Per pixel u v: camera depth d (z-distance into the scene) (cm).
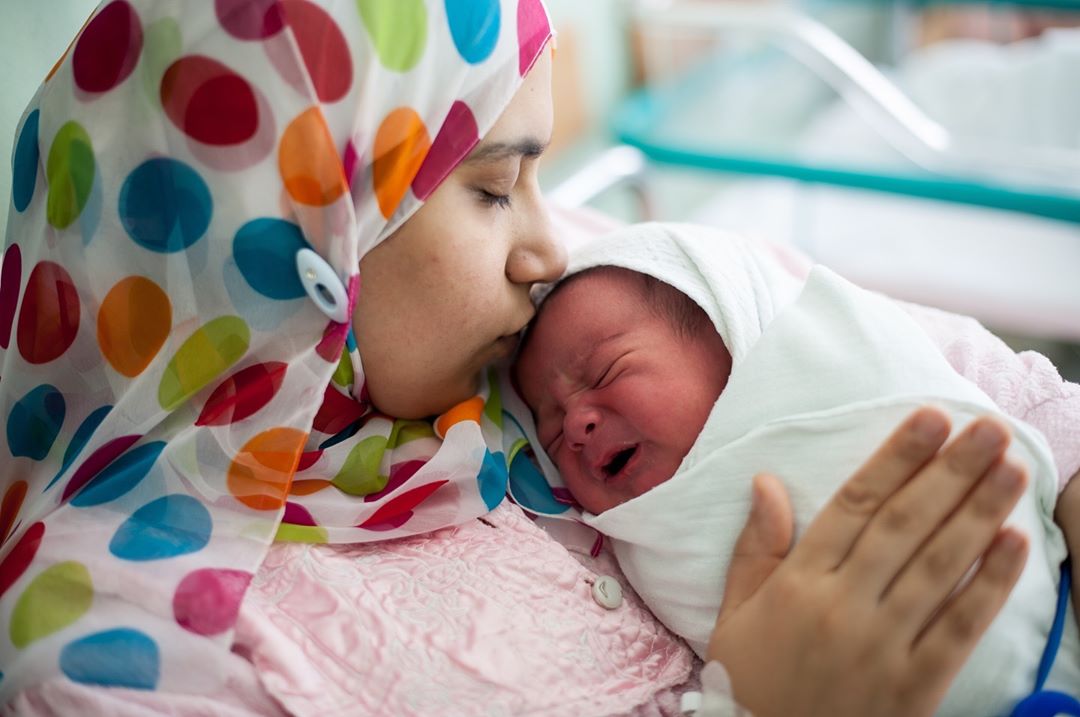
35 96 77
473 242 76
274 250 70
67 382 80
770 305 85
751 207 220
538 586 78
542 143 79
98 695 65
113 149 71
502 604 76
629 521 79
